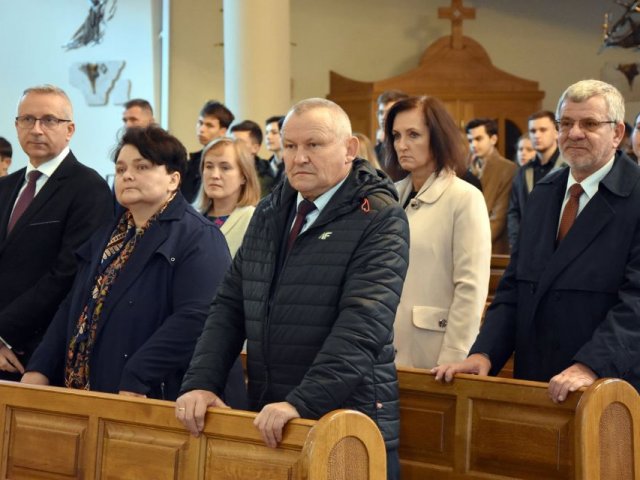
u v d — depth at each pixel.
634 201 3.55
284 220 3.25
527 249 3.76
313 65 14.53
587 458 3.05
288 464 2.79
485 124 8.52
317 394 2.83
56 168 4.58
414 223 4.05
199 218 3.83
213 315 3.29
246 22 11.04
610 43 11.45
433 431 3.56
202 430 2.97
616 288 3.53
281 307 3.10
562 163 7.23
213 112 7.70
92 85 13.36
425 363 3.99
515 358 3.79
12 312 4.29
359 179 3.17
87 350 3.68
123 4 13.23
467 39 13.77
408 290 4.03
